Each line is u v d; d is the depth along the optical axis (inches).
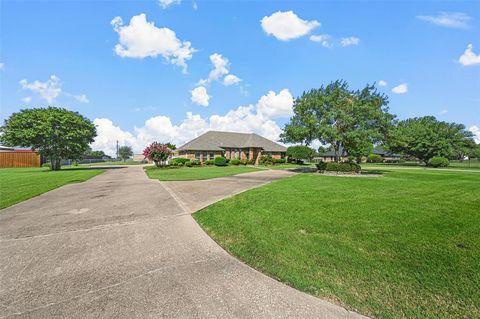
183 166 1298.0
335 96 842.8
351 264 131.9
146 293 105.5
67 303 98.2
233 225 203.5
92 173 807.7
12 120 1069.8
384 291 106.3
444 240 165.0
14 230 194.1
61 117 1108.5
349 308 95.0
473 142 2038.6
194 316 89.6
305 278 117.8
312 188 406.9
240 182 519.8
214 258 143.1
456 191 373.4
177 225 209.3
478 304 96.3
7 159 1358.3
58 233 187.5
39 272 125.2
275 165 1503.4
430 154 1675.7
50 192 389.7
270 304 97.4
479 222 205.9
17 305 96.9
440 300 99.3
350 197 320.5
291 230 188.4
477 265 128.6
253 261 138.0
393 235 175.5
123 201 312.5
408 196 328.2
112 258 142.6
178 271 126.6
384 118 800.3
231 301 99.4
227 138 1689.2
